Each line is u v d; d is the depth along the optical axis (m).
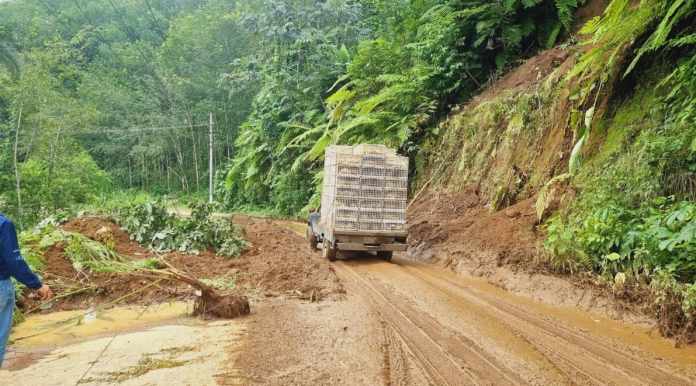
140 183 49.09
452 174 14.73
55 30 53.09
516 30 15.02
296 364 4.90
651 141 8.24
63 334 6.12
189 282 6.81
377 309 7.07
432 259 11.18
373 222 11.16
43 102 25.80
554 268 8.08
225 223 11.52
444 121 16.38
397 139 16.91
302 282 8.64
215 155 47.38
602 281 7.20
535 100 12.43
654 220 6.99
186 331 6.07
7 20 50.56
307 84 26.98
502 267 9.03
